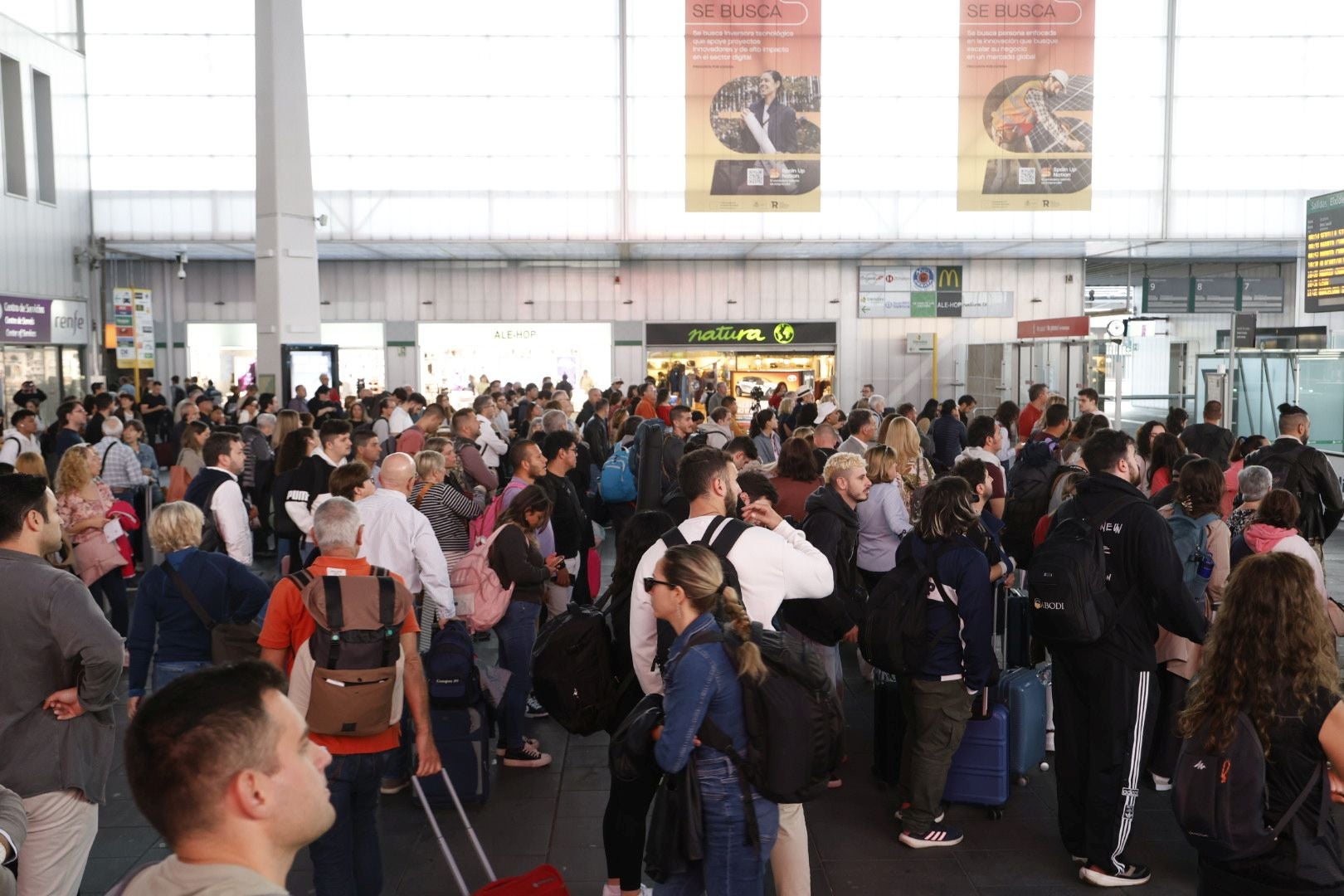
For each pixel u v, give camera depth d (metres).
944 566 4.54
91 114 23.59
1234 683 2.72
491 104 23.83
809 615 4.79
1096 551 4.21
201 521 4.67
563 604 6.64
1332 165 24.05
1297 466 7.11
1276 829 2.68
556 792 5.39
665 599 3.18
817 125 22.81
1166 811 5.10
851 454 5.25
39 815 3.27
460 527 6.91
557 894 3.17
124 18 23.44
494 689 5.15
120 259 26.06
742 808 3.12
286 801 1.45
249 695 1.44
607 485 9.44
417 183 23.94
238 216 23.80
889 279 27.28
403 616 3.57
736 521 3.81
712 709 3.12
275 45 17.14
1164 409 15.55
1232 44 23.83
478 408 12.66
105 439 9.71
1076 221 24.08
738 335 27.36
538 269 27.25
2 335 19.80
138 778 1.40
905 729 5.31
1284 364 14.62
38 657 3.26
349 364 27.31
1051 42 22.88
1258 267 29.53
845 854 4.65
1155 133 24.00
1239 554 5.07
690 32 22.67
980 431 7.59
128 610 7.73
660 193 23.92
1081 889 4.30
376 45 23.69
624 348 27.44
